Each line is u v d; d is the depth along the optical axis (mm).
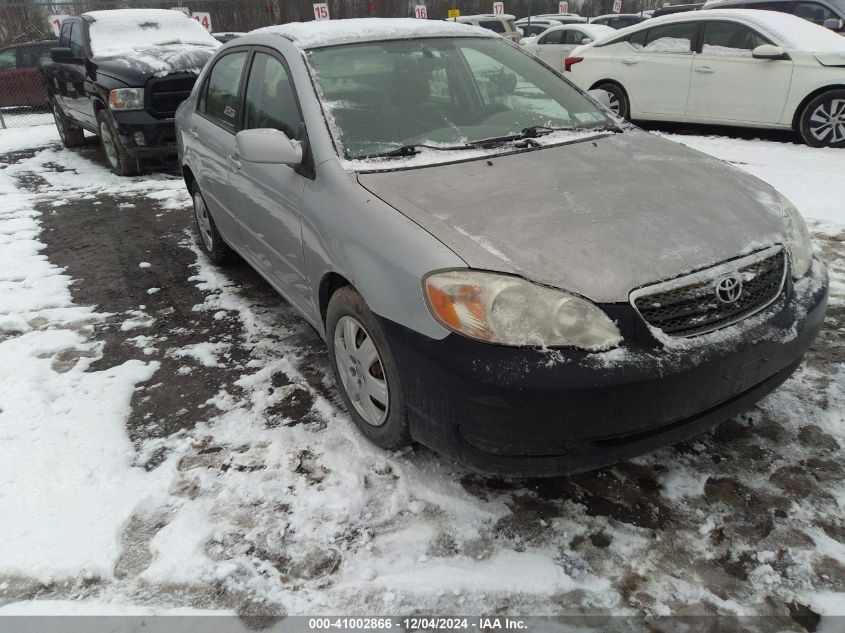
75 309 3887
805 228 2471
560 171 2408
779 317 2023
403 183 2305
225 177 3498
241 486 2285
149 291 4137
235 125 3408
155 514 2174
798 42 6949
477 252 1908
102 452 2510
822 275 2316
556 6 27984
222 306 3871
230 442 2543
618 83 8398
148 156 6922
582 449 1855
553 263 1873
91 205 6230
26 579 1936
